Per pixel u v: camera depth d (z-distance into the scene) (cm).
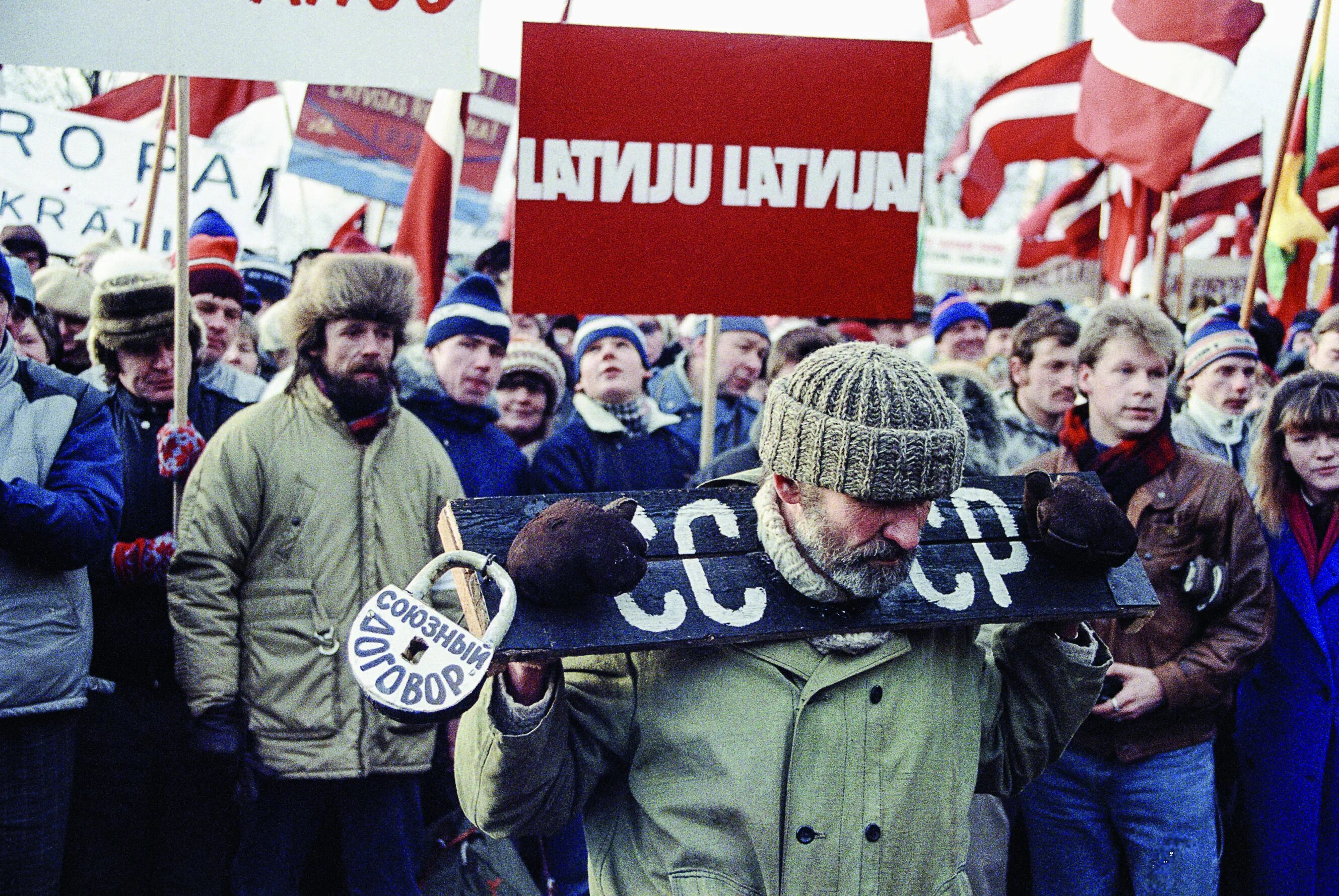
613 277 347
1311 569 366
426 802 423
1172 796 338
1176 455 349
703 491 199
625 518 179
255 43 316
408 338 387
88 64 308
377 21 320
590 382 496
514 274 344
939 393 176
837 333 430
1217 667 334
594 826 207
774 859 190
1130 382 346
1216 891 343
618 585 173
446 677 161
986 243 1106
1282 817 365
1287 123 487
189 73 313
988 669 217
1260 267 492
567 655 175
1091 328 356
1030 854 362
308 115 609
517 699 178
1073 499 202
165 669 368
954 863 201
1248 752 375
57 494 305
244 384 475
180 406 359
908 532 178
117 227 594
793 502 185
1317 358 509
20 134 583
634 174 346
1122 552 202
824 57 349
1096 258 819
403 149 617
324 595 345
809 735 192
